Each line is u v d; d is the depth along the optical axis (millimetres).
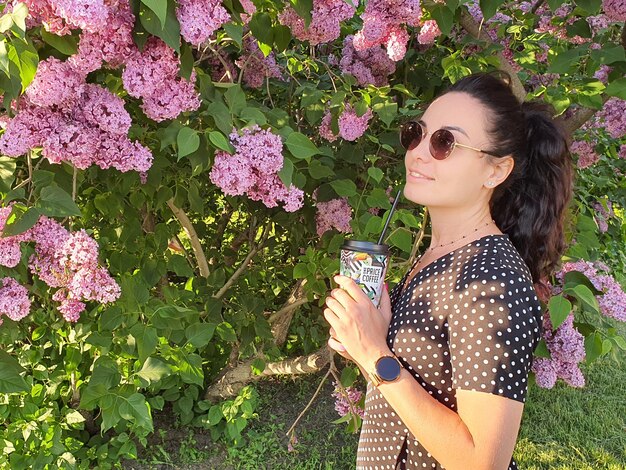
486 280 1269
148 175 2664
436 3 2441
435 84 3328
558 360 2330
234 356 3918
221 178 1893
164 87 1745
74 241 1960
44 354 3367
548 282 2270
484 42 2926
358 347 1359
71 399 3406
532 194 1571
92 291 2031
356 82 2916
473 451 1197
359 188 3295
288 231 3820
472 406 1198
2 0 1546
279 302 4582
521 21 3486
